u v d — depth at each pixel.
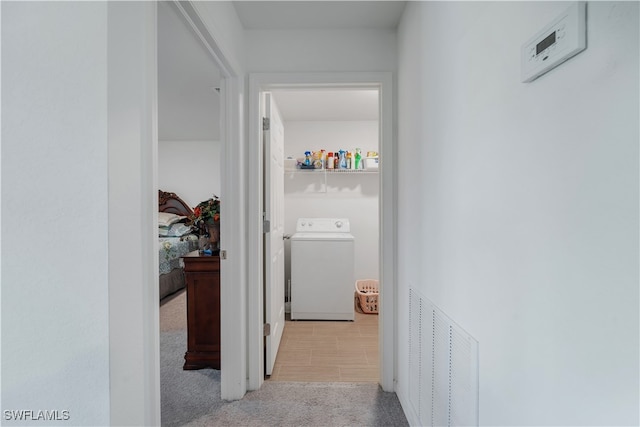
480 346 0.95
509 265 0.80
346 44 1.99
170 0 1.11
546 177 0.66
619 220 0.50
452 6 1.14
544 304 0.67
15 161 0.69
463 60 1.05
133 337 0.78
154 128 0.86
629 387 0.49
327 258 3.22
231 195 1.87
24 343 0.70
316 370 2.24
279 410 1.79
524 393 0.74
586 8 0.56
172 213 4.77
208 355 2.24
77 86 0.69
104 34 0.69
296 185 3.83
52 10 0.69
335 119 3.76
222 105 1.87
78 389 0.70
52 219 0.70
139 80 0.80
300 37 1.99
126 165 0.76
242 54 1.94
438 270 1.28
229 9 1.66
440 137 1.26
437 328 1.29
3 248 0.70
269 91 2.13
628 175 0.48
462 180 1.06
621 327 0.50
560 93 0.62
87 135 0.69
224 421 1.70
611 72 0.51
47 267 0.70
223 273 1.88
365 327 3.04
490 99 0.88
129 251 0.77
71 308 0.70
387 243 2.00
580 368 0.58
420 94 1.52
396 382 1.97
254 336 2.00
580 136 0.57
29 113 0.69
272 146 2.27
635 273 0.48
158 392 0.88
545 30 0.64
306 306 3.23
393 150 1.99
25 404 0.71
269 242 2.17
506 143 0.81
